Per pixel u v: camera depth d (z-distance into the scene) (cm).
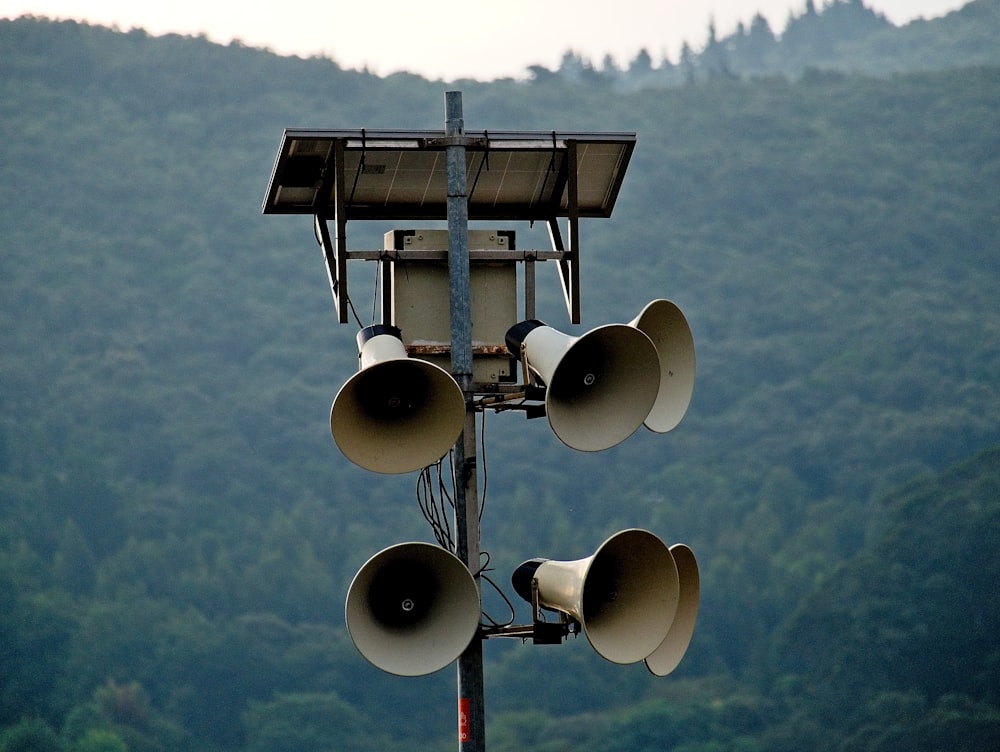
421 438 2261
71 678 17975
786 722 16712
